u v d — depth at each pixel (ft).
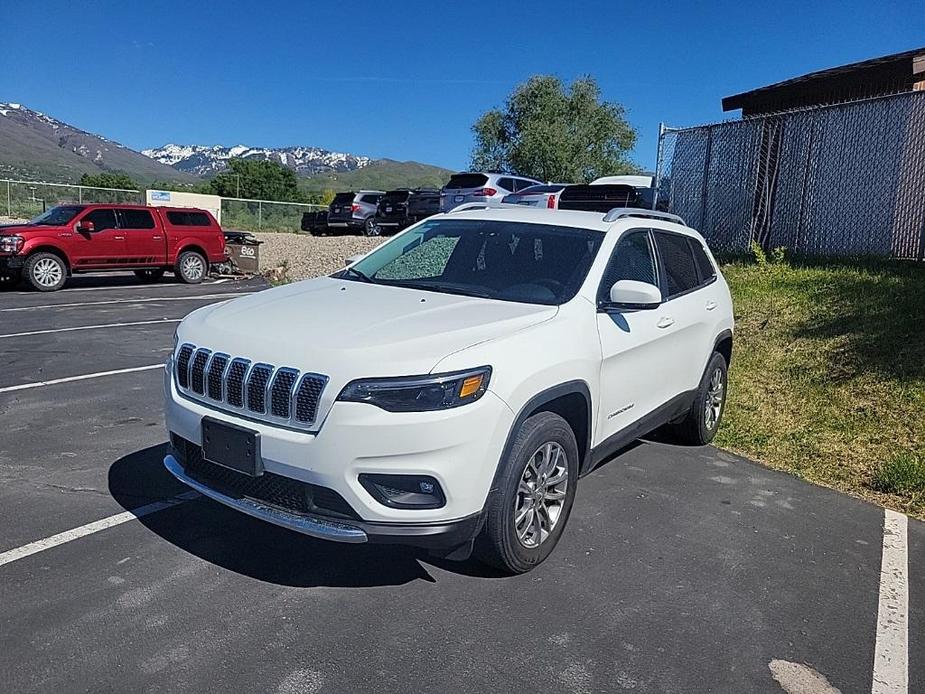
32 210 112.98
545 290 14.67
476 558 12.94
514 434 11.96
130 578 12.28
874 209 37.09
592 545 14.25
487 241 16.44
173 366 13.12
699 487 17.52
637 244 16.96
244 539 13.80
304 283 16.24
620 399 15.26
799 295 33.04
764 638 11.44
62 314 41.32
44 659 10.09
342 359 11.21
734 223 45.19
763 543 14.71
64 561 12.76
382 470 10.98
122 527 14.14
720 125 45.68
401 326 12.33
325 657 10.41
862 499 17.29
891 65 41.91
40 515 14.53
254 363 11.78
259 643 10.66
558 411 13.73
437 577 12.80
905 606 12.57
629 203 55.98
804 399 23.67
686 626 11.64
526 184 76.95
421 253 16.92
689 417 19.80
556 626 11.46
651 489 17.25
